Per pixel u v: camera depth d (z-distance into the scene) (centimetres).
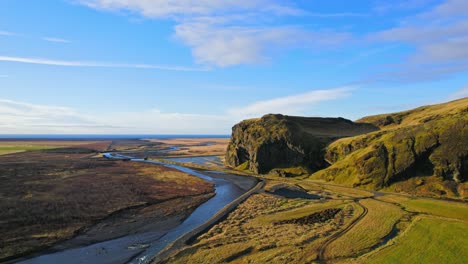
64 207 5756
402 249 3731
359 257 3556
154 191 7731
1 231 4403
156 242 4294
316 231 4472
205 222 5188
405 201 6303
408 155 7738
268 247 3888
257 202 6638
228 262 3478
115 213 5722
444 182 7000
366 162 8519
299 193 7588
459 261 3378
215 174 11856
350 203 6259
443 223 4647
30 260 3634
